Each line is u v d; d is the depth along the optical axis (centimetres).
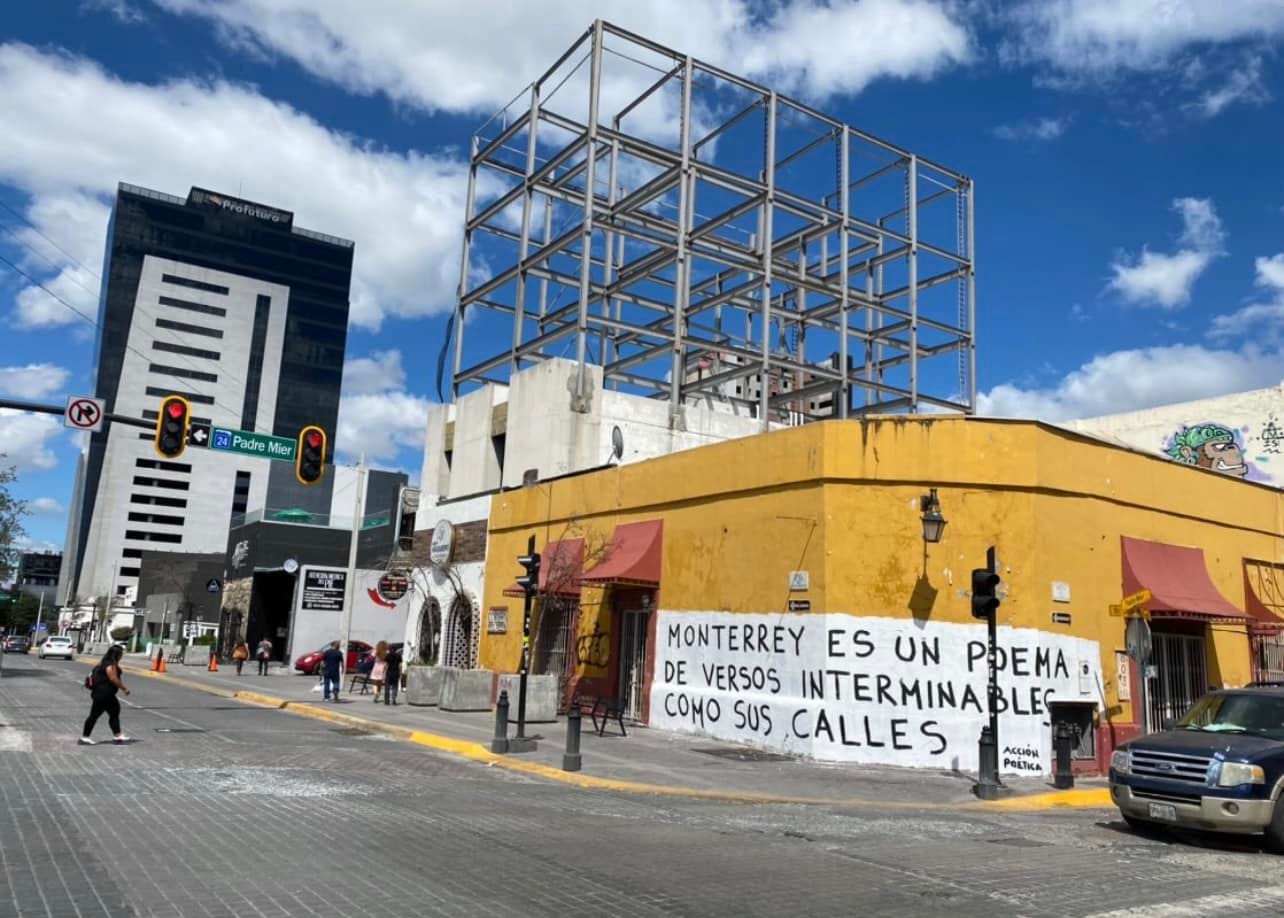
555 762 1498
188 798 1023
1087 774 1652
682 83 3275
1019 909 711
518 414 2934
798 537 1731
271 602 4947
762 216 3447
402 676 3041
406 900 650
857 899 718
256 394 15212
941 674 1614
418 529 3209
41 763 1245
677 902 681
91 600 11538
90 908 602
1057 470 1711
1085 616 1705
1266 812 1001
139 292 14575
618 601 2169
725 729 1809
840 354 3572
